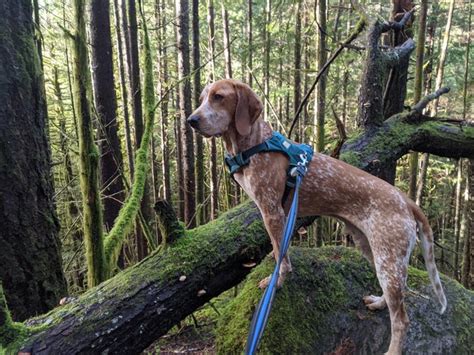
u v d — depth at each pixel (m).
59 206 4.52
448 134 2.30
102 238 1.70
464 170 5.86
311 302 1.55
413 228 1.29
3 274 1.40
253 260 1.48
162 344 2.23
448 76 5.67
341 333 1.51
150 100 2.00
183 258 1.38
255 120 1.28
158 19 5.73
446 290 1.67
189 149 5.22
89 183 1.63
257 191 1.31
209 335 2.30
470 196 3.27
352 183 1.33
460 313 1.58
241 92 1.28
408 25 2.60
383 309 1.56
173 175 8.18
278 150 1.32
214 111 1.25
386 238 1.26
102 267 1.70
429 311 1.56
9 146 1.40
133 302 1.26
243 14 5.82
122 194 3.40
